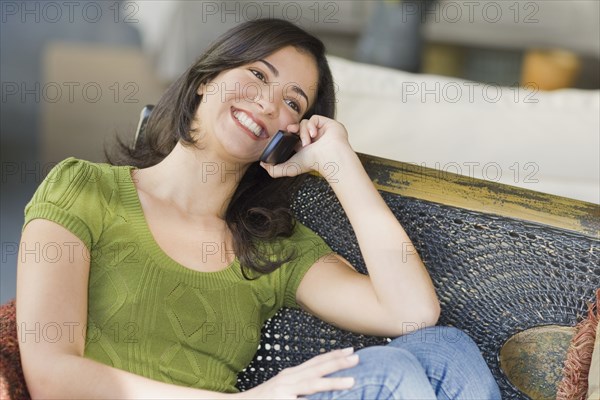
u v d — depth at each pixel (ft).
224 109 6.55
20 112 20.07
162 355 6.18
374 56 16.51
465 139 8.39
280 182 7.06
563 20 18.44
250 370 6.89
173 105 7.00
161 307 6.20
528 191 6.49
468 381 5.61
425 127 8.50
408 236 6.66
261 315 6.80
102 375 5.57
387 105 8.66
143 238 6.28
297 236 6.97
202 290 6.40
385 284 6.35
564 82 18.34
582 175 8.10
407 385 5.24
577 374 6.10
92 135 19.10
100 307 6.11
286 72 6.66
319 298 6.72
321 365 5.49
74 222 6.00
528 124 8.52
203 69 6.61
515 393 6.43
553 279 6.35
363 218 6.50
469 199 6.59
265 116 6.56
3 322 5.90
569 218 6.36
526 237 6.43
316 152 6.70
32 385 5.54
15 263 13.28
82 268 5.97
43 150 18.13
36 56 23.63
